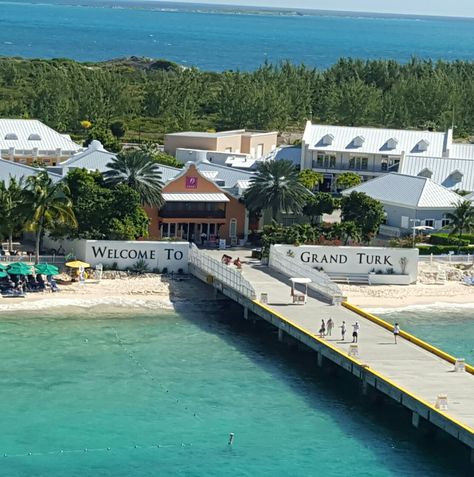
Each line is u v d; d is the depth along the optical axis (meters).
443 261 157.00
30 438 90.31
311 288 134.62
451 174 192.38
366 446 92.44
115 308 129.12
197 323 126.19
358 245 157.75
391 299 140.50
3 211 139.62
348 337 113.06
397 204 172.12
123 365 109.38
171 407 98.88
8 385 101.62
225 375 108.44
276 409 99.88
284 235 151.00
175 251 143.88
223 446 90.94
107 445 89.88
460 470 88.31
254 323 127.69
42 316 123.62
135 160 151.75
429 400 93.75
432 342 122.56
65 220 138.25
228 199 161.38
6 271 130.38
